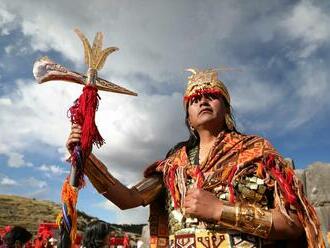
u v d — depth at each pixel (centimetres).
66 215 204
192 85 238
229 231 195
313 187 699
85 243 577
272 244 197
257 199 201
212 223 199
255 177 204
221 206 188
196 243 199
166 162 238
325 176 691
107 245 579
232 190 200
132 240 2606
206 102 233
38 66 224
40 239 1176
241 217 185
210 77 237
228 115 239
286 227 185
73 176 209
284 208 186
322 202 684
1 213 5862
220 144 220
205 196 190
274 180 198
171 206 221
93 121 217
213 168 213
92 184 227
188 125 247
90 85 223
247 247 192
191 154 237
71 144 214
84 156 212
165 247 238
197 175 212
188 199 192
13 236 622
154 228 242
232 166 208
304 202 187
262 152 207
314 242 179
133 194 233
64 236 203
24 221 5653
